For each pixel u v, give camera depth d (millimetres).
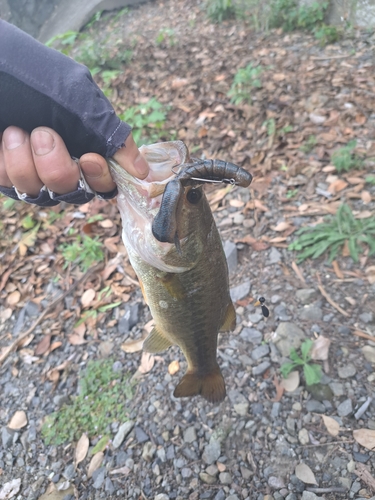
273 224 754
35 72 225
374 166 792
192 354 383
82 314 725
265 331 608
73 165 239
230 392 554
